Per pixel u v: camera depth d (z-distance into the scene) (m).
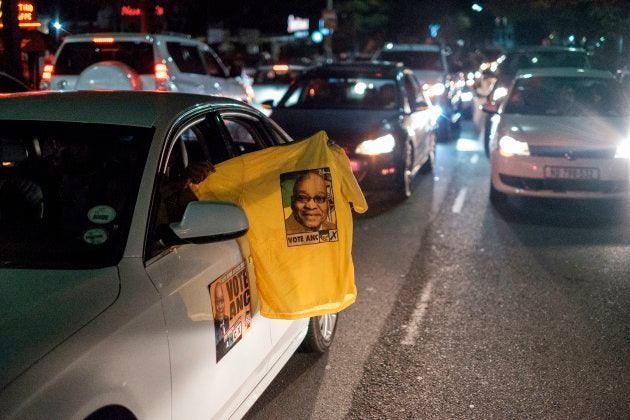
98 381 2.62
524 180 9.75
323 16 29.94
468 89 24.23
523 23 30.19
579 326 5.95
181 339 3.12
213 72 15.13
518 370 5.11
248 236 3.71
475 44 43.88
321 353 5.32
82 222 3.35
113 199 3.36
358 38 45.16
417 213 10.13
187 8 30.23
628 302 6.54
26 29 13.91
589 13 15.36
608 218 9.84
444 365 5.19
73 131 3.64
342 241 3.77
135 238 3.17
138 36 12.82
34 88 14.08
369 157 10.14
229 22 41.78
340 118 10.68
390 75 11.67
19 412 2.34
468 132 20.42
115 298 2.91
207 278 3.42
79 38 12.93
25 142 3.73
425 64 19.52
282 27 47.22
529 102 10.89
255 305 3.89
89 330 2.71
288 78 22.83
